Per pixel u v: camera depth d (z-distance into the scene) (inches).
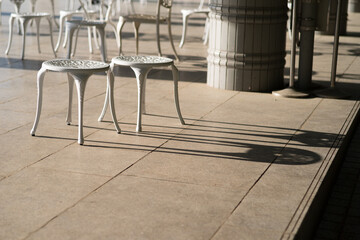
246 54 191.0
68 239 83.4
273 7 189.6
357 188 130.9
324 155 126.7
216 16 193.3
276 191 104.1
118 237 84.4
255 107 171.2
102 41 229.5
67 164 116.3
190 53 275.9
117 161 119.0
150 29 366.3
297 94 186.5
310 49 193.3
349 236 107.7
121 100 175.9
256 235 85.8
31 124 145.9
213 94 188.2
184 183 107.3
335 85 207.9
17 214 91.6
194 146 131.0
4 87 188.7
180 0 604.1
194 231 86.8
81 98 127.9
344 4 356.5
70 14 268.2
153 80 209.5
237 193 102.8
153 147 129.4
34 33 325.4
